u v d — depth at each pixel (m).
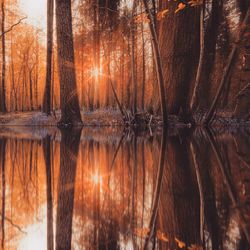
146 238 1.40
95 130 11.27
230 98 16.45
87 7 19.73
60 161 4.15
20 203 2.07
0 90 26.02
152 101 12.76
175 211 1.80
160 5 10.98
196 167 3.43
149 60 29.22
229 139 6.89
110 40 18.64
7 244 1.38
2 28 24.38
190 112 10.86
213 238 1.36
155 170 3.29
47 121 16.83
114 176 3.02
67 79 13.19
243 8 13.66
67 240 1.40
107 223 1.63
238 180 2.70
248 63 12.22
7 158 4.51
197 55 10.72
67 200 2.15
